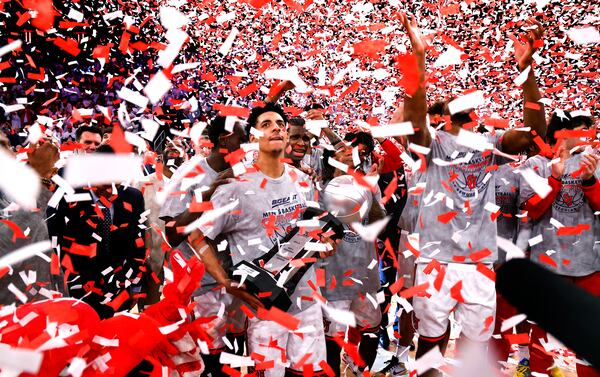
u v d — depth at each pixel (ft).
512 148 9.05
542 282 0.83
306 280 8.19
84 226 9.42
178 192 8.75
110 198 9.76
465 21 26.22
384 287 13.04
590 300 0.79
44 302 4.23
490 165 9.20
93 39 18.98
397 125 5.83
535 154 11.28
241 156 8.27
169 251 10.45
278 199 8.36
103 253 9.66
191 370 4.52
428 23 24.56
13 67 15.55
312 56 24.18
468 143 6.54
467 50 24.68
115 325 4.12
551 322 0.77
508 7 26.04
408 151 10.18
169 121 15.53
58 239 9.27
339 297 10.28
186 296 4.46
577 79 24.09
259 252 8.18
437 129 9.70
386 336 13.51
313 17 27.25
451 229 9.15
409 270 11.51
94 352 4.02
